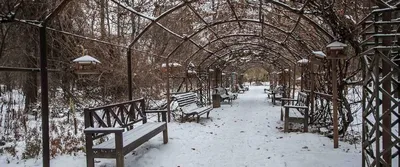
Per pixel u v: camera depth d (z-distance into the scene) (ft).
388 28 10.55
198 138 20.56
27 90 29.84
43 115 12.98
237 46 41.24
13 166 14.35
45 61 12.84
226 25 26.94
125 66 30.83
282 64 51.57
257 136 21.06
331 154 15.62
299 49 29.76
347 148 16.88
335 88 17.11
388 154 10.59
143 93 34.35
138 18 36.04
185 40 25.03
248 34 28.30
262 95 68.54
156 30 36.78
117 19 34.78
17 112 26.14
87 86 30.58
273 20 23.40
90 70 14.88
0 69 11.10
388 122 10.55
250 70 150.10
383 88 10.55
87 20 28.68
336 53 15.19
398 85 10.42
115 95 31.42
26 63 26.45
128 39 35.37
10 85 30.07
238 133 22.36
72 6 23.98
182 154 16.42
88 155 12.64
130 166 14.20
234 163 14.84
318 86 25.00
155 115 33.12
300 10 16.12
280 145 18.10
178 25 33.99
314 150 16.65
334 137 17.16
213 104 41.88
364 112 11.30
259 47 41.75
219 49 36.04
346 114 20.80
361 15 16.60
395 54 11.16
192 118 30.01
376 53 9.55
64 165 14.11
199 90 43.11
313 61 21.93
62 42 25.35
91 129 12.59
